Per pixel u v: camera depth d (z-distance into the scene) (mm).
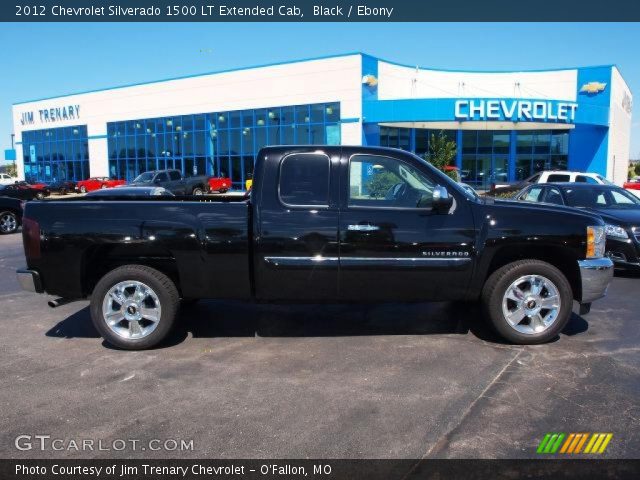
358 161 4891
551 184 9867
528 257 5113
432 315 5984
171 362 4652
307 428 3438
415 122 29609
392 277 4812
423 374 4301
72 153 44469
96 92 41781
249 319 5922
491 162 34375
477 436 3314
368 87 30438
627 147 42656
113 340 4926
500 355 4715
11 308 6605
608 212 8383
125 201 4969
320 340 5184
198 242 4773
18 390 4086
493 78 35219
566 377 4207
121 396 3957
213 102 35531
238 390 4035
